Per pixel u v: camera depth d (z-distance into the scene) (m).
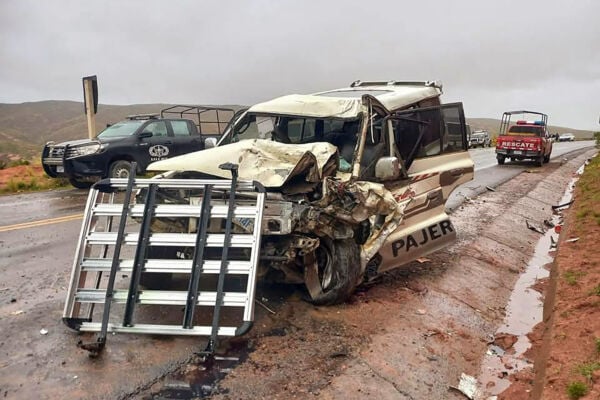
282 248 4.89
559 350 4.34
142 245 4.52
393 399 3.79
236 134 6.75
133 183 4.81
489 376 4.45
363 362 4.25
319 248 5.28
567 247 7.91
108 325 4.29
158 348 4.24
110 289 4.40
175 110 15.94
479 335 5.31
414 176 6.58
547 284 7.12
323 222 4.85
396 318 5.25
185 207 4.66
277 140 6.36
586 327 4.65
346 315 5.14
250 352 4.26
